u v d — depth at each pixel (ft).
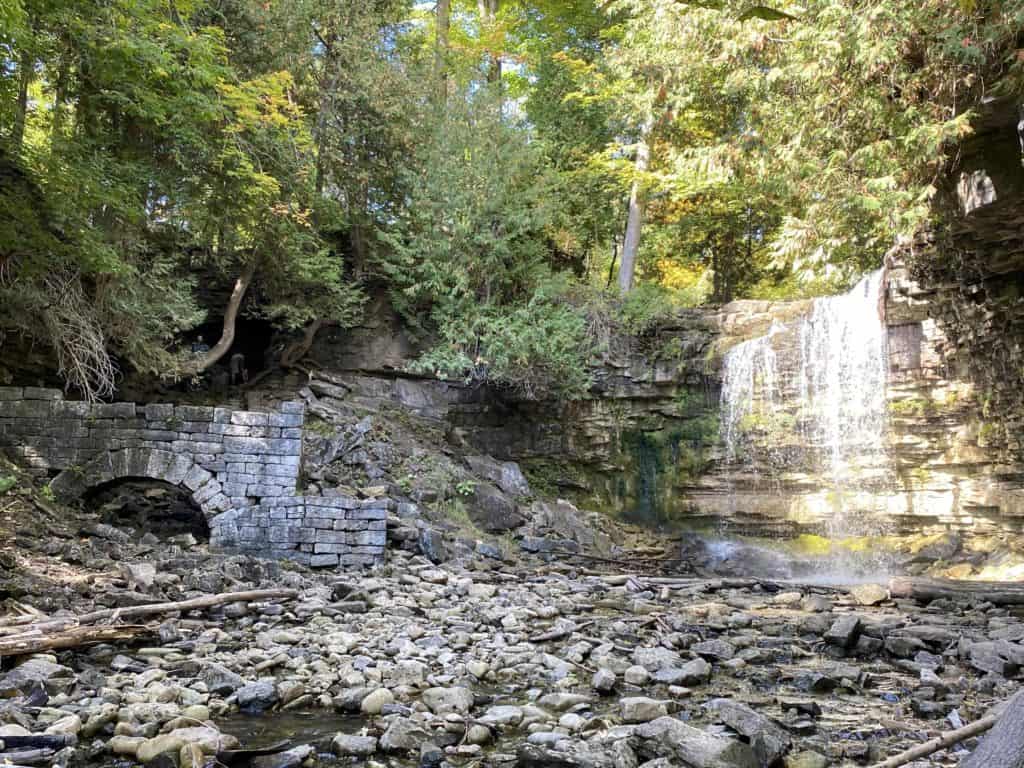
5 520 33.94
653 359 63.87
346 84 60.59
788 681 21.30
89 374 49.42
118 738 14.64
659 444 63.57
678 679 20.70
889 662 24.00
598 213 79.77
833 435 57.62
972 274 49.03
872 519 55.01
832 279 64.75
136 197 43.80
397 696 18.52
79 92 43.47
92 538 35.94
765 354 60.85
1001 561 46.55
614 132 78.28
